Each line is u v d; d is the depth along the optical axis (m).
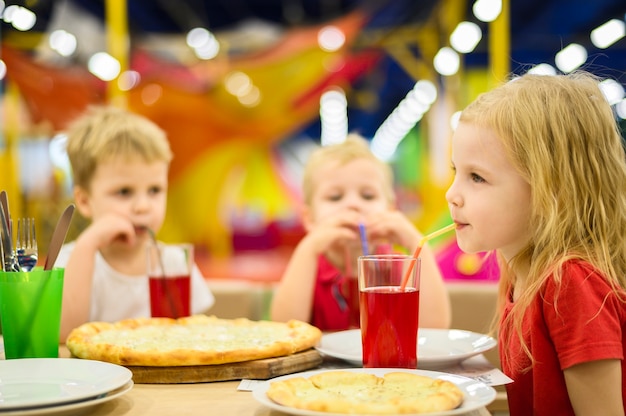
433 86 7.02
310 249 1.87
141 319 1.43
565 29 6.57
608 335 0.98
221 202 10.09
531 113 1.10
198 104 9.30
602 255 1.07
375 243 1.83
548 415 1.05
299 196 10.66
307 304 1.85
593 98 1.15
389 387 0.93
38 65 5.83
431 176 7.00
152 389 1.04
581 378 0.99
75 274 1.71
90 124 2.03
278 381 0.93
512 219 1.10
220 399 0.97
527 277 1.14
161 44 7.78
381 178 2.16
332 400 0.80
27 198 5.83
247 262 8.91
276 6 7.99
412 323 1.09
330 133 10.59
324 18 8.25
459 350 1.29
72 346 1.20
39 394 0.90
